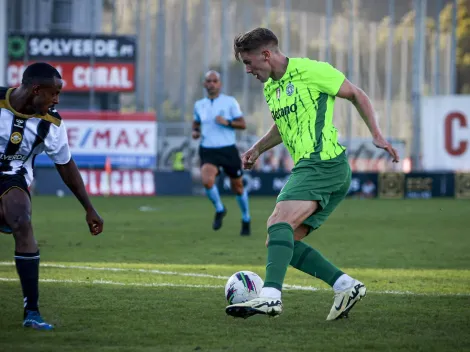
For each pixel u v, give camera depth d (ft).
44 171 233.35
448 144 249.96
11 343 39.83
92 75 243.40
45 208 169.58
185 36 283.59
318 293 57.57
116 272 69.31
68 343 40.01
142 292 57.36
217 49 336.49
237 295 47.19
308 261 46.88
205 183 112.57
